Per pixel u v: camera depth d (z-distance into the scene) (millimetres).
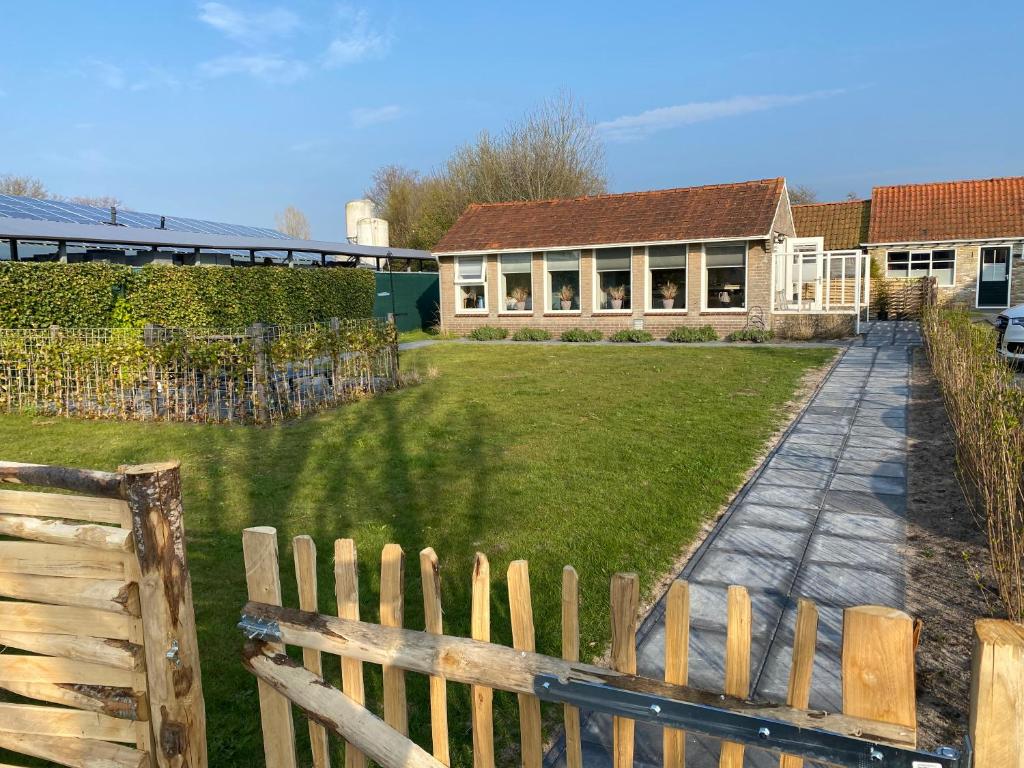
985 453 5598
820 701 3662
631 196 24812
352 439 9406
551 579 5082
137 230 17656
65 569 2617
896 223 25156
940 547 5527
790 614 4602
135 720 2617
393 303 27219
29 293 14414
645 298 22547
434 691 2371
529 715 2223
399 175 47062
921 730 3426
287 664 2549
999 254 23781
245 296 19375
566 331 23312
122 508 2479
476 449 8703
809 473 7617
